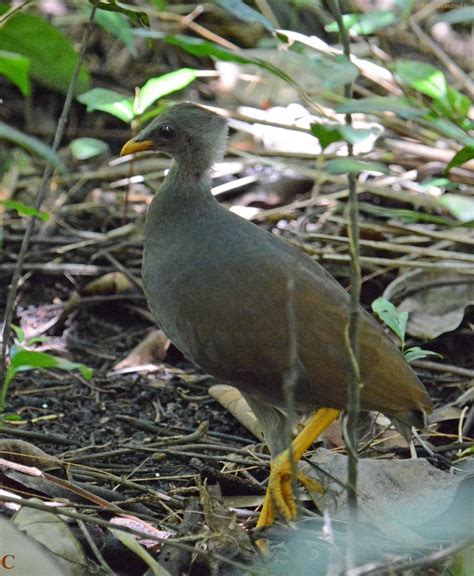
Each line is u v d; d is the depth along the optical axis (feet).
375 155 45.68
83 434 33.81
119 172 48.80
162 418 35.19
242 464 31.48
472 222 28.22
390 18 37.45
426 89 35.12
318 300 27.73
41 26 31.94
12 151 50.39
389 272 41.93
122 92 52.85
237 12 23.03
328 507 27.78
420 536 26.09
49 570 23.30
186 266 28.99
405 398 26.99
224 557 24.48
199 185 30.50
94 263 43.88
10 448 29.81
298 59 29.76
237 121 49.24
